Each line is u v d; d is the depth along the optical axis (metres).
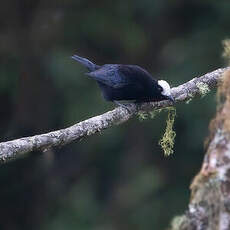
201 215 5.15
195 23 17.77
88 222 17.33
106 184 18.06
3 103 17.19
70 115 16.39
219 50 16.53
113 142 17.66
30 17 17.55
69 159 17.81
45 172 17.12
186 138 16.28
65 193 17.67
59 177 17.64
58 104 17.19
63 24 17.59
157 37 18.17
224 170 5.11
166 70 16.67
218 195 5.10
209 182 5.14
